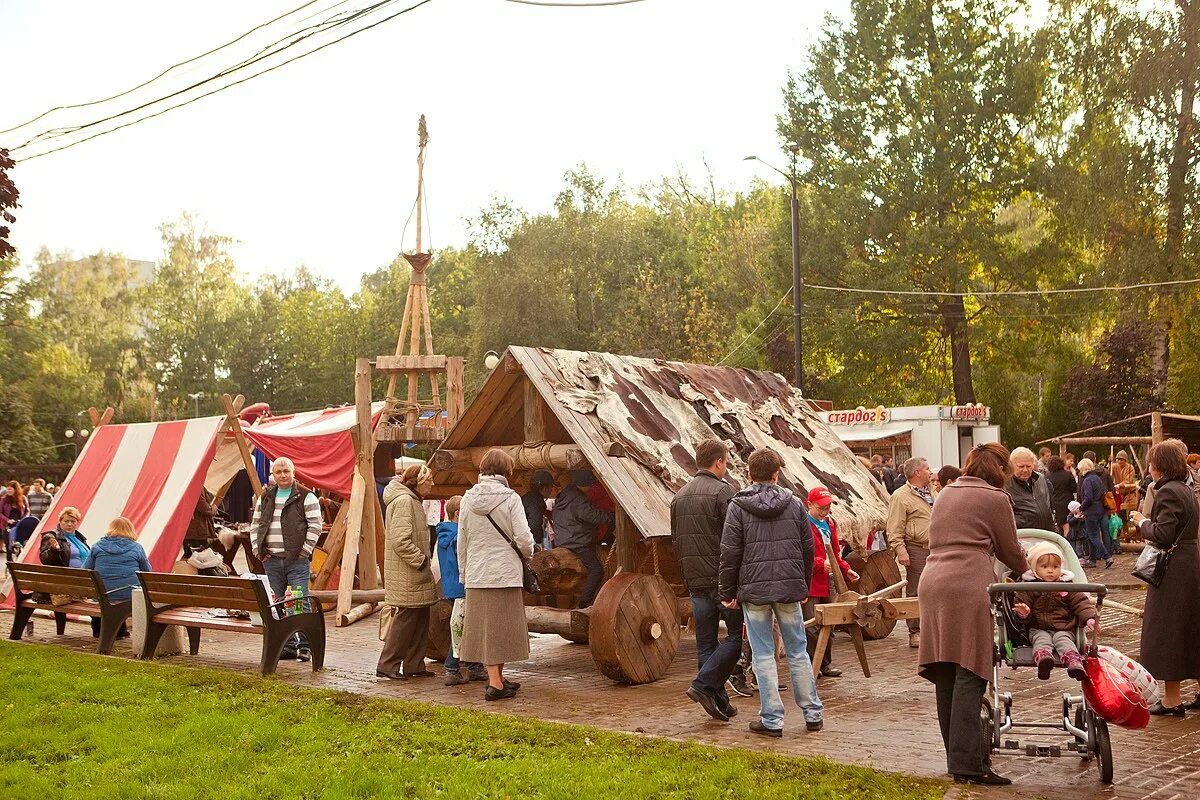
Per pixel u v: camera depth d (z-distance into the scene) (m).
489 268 50.28
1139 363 38.25
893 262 38.69
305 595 10.30
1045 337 40.78
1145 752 6.53
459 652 8.77
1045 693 8.25
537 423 10.47
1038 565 6.39
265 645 9.67
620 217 52.50
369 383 15.17
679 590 10.86
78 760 6.70
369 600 14.35
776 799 5.50
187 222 77.19
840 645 11.16
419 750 6.71
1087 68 36.03
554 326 49.22
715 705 7.54
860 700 8.34
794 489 11.02
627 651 9.02
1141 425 37.19
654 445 10.11
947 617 5.96
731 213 56.66
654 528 9.05
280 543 10.97
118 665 10.09
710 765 6.14
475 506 8.57
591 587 10.27
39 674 9.59
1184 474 7.51
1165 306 35.28
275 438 16.02
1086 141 36.69
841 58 41.38
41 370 62.56
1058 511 19.31
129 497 15.48
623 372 10.93
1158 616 7.48
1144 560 7.52
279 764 6.46
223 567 14.70
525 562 8.69
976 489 6.16
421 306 16.53
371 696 8.34
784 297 41.72
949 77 39.31
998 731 6.13
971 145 39.12
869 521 11.46
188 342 74.25
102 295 72.88
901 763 6.38
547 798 5.64
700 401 11.32
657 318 48.03
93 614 11.60
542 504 11.24
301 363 74.06
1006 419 44.75
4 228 12.92
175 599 10.45
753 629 7.21
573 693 8.81
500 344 49.31
